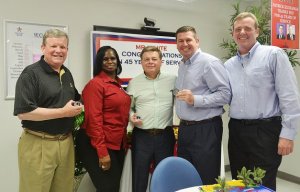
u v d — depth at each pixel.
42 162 1.86
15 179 2.80
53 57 1.87
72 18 2.96
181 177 1.76
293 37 2.86
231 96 2.14
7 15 2.67
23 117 1.81
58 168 1.95
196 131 2.16
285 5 2.80
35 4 2.78
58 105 1.91
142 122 2.34
